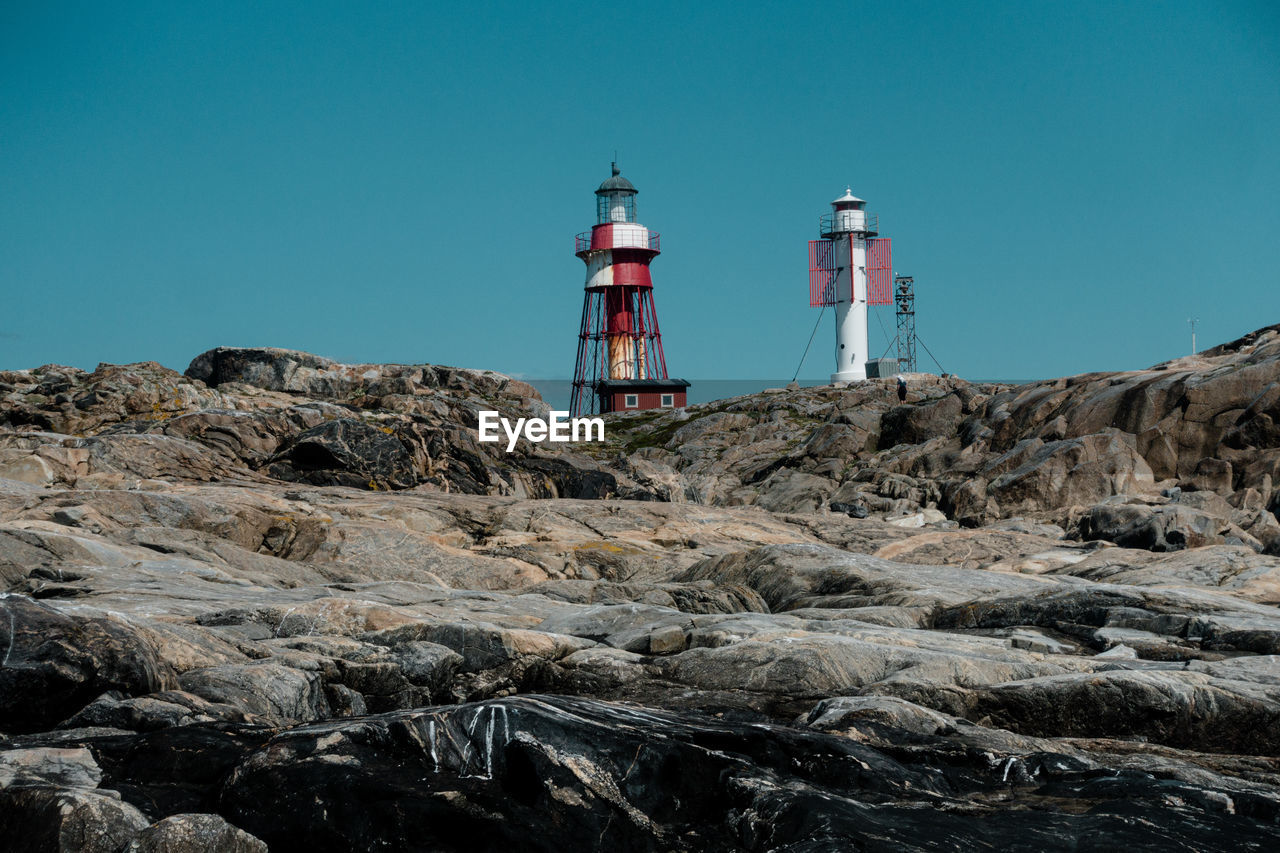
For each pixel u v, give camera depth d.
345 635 15.45
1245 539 29.64
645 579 26.17
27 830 7.95
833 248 81.56
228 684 11.84
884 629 16.55
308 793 8.91
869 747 10.61
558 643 15.34
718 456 55.62
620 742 9.60
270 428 37.56
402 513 29.80
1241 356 41.06
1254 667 14.30
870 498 41.09
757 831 8.99
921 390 59.34
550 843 8.80
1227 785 10.46
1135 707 12.97
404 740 9.57
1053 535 32.69
